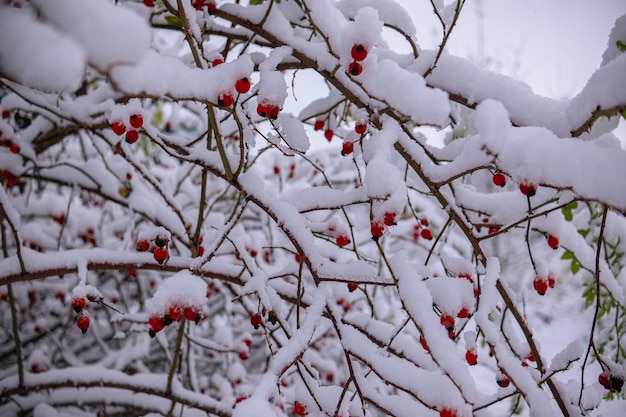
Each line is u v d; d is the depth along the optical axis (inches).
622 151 17.7
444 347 18.9
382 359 21.6
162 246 25.1
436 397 19.9
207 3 27.5
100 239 49.8
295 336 20.8
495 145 17.6
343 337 22.5
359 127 25.5
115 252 28.4
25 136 36.1
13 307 32.8
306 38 30.4
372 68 20.8
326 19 25.1
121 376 34.0
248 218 57.0
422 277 23.2
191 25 23.2
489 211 28.2
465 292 22.2
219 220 41.0
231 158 25.3
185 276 20.7
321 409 22.9
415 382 20.5
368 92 20.4
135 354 45.4
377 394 22.8
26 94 29.5
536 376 24.9
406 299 20.3
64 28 11.8
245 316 49.9
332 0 28.0
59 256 27.6
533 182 18.4
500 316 31.0
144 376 34.0
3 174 35.1
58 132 37.7
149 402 36.1
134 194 36.9
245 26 27.3
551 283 26.2
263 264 44.9
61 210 42.1
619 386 23.4
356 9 27.0
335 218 28.3
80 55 11.9
